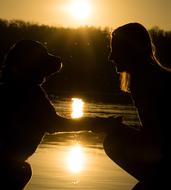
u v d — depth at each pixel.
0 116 2.69
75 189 3.58
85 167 4.42
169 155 2.74
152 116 2.76
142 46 2.80
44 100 2.70
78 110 9.96
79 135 7.16
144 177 2.77
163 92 2.74
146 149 2.75
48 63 2.72
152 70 2.78
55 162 4.64
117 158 2.77
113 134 2.77
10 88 2.70
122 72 2.84
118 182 3.86
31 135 2.69
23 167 2.70
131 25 2.82
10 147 2.68
